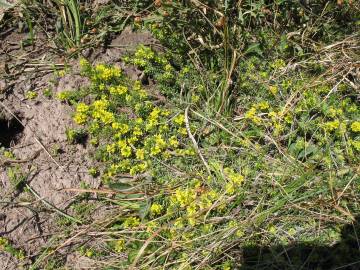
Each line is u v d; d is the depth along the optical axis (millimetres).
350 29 1406
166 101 1257
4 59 1335
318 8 1405
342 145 1178
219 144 1207
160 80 1268
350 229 1079
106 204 1153
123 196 1146
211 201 1100
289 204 1094
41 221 1129
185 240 1071
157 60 1275
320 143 1173
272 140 1174
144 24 1371
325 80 1256
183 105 1247
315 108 1216
